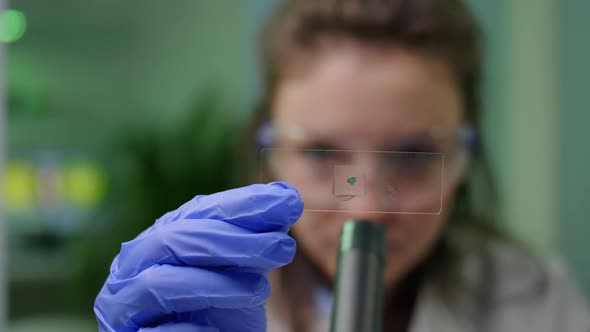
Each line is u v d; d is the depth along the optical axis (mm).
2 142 833
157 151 917
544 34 896
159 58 1091
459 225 627
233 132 923
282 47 566
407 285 588
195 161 905
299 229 517
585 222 890
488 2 905
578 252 890
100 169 1015
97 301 419
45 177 974
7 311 930
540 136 901
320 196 427
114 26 1069
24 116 974
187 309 399
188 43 1089
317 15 541
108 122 1063
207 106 959
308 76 526
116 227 943
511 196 903
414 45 530
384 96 509
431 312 580
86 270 943
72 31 1043
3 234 836
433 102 520
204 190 898
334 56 528
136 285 399
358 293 369
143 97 1090
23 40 986
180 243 400
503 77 905
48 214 970
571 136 894
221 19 1073
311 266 567
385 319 578
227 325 412
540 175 901
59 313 958
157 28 1089
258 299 401
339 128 509
